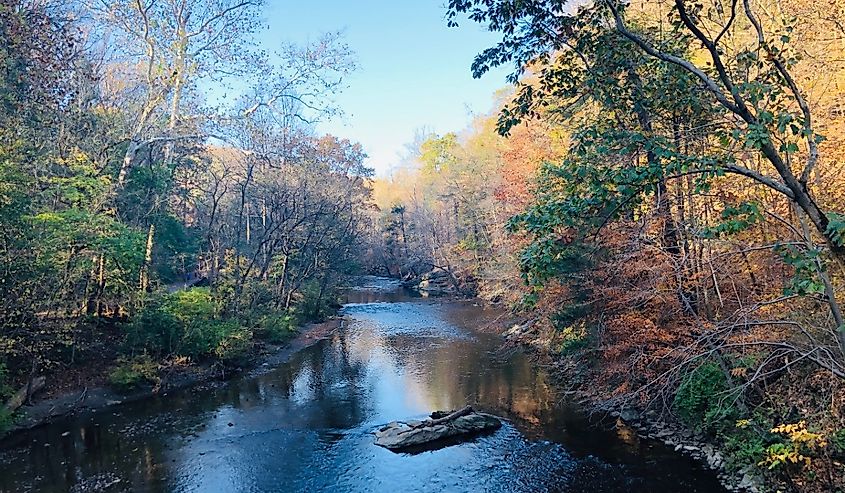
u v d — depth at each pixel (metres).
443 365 21.94
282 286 31.95
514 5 8.55
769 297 10.59
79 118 21.56
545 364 20.92
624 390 13.48
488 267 32.81
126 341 19.39
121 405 16.78
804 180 6.81
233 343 21.70
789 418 9.86
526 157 25.19
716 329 8.35
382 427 14.80
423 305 42.44
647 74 9.68
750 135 6.35
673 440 12.74
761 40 7.53
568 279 15.71
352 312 39.00
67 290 17.31
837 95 10.80
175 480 11.54
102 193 19.22
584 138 8.34
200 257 32.09
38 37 17.59
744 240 10.73
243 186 30.14
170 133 23.81
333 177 38.62
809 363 9.95
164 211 26.78
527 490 11.05
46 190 17.67
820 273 6.74
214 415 15.98
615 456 12.30
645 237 11.51
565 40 9.41
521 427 14.53
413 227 62.91
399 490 11.17
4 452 12.91
